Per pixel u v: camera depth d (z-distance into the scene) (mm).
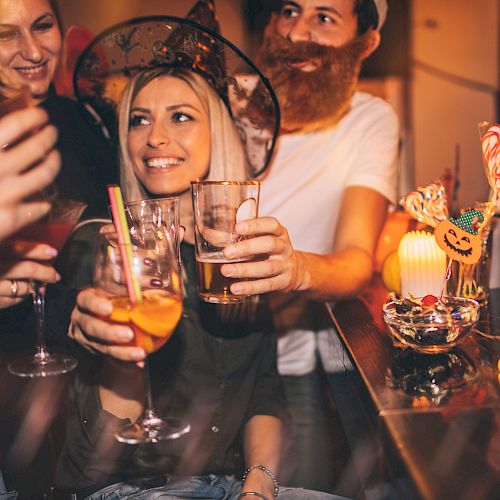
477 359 1113
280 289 1328
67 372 1341
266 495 1285
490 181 1316
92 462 1275
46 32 1988
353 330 1354
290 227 2244
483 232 1363
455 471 757
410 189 3684
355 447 1169
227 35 3137
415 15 3594
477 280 1398
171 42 1715
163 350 1555
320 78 2188
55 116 2035
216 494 1285
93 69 1770
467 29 3631
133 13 3234
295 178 2244
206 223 1228
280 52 2191
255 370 1614
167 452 1438
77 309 1114
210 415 1536
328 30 2164
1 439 1337
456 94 3676
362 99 2311
